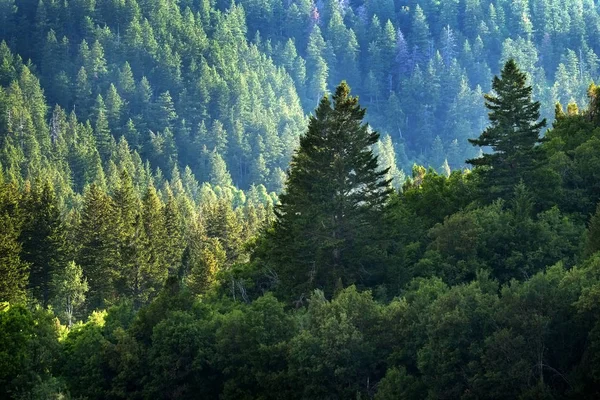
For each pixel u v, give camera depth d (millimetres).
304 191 96000
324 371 73188
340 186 94438
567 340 67375
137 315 89375
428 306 72000
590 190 104125
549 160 107938
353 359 72875
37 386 77688
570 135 120875
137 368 82500
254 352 78500
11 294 135375
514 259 87562
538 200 101062
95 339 84938
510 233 90438
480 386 65188
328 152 95688
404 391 67562
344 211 94125
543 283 68625
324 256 93312
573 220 97250
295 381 74812
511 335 65625
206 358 81062
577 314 66000
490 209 96625
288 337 79438
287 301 94125
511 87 104562
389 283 91500
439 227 93562
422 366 68000
